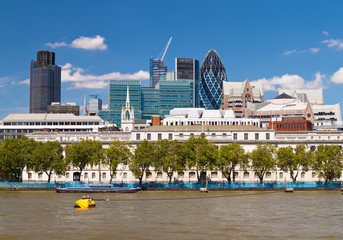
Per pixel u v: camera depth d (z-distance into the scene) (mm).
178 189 151625
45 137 187250
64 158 160750
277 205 110062
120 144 155875
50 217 91562
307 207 106250
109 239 72438
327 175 154750
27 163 154875
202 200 121438
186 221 87375
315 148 171250
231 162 166000
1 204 111062
